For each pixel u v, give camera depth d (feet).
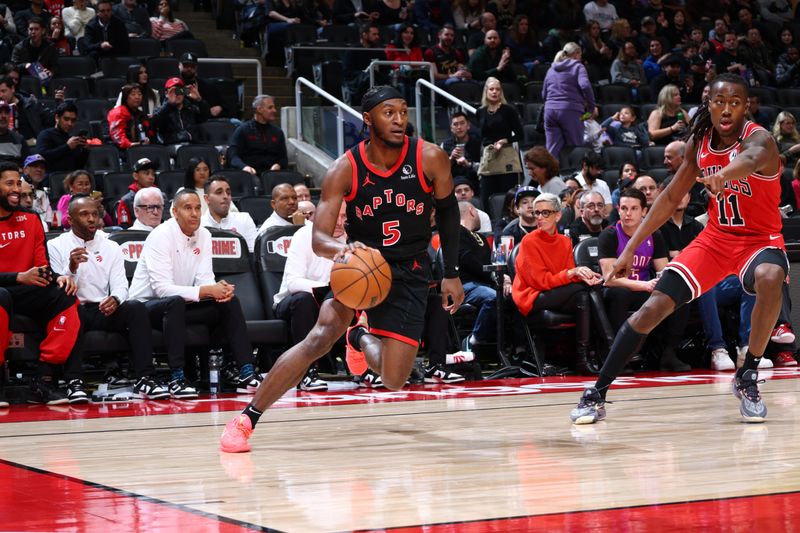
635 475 10.19
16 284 19.84
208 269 22.24
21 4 44.21
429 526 7.90
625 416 15.49
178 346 20.67
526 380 23.15
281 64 47.34
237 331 21.30
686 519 7.97
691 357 26.76
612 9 53.36
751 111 44.57
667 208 14.40
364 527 7.91
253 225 26.86
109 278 21.85
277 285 23.59
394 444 12.87
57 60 40.22
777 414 15.52
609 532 7.54
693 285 14.25
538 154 30.50
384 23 50.16
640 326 14.44
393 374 12.69
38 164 29.25
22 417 17.49
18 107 35.09
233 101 41.57
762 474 10.17
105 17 41.63
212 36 49.67
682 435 13.28
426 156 12.41
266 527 7.95
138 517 8.41
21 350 20.10
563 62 37.55
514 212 29.14
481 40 47.93
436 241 24.49
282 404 18.54
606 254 24.31
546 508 8.53
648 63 49.26
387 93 12.14
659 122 40.60
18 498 9.39
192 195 21.71
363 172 12.33
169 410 18.11
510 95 44.83
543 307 24.03
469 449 12.30
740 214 14.10
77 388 20.04
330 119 38.52
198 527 7.97
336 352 24.88
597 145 37.96
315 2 49.70
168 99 36.22
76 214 21.45
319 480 10.23
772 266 14.03
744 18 56.49
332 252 11.84
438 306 22.93
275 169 34.86
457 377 22.74
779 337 25.45
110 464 11.58
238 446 12.39
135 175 29.14
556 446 12.42
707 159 14.07
